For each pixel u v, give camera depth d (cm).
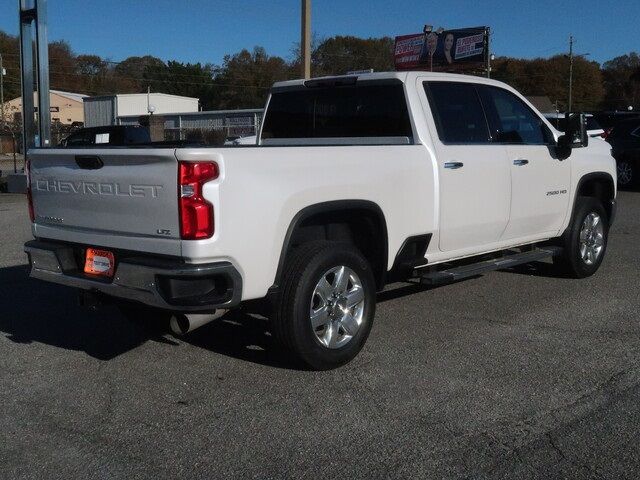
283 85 685
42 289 777
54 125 3859
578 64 7194
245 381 505
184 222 440
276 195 469
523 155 684
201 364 539
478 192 633
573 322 637
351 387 491
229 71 7756
